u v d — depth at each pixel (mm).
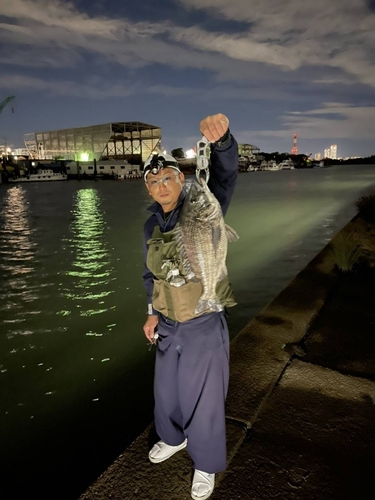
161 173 1914
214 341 1944
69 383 5469
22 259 14875
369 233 9922
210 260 1822
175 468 2275
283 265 11453
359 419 2650
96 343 6871
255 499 2057
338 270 6156
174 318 1906
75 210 33438
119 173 95375
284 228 18688
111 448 4082
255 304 8234
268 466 2271
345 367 3318
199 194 1772
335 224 19625
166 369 2084
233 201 34156
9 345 6910
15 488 3570
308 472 2221
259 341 3752
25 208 36031
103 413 4699
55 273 12398
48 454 4012
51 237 20078
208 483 2068
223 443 2037
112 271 12398
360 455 2340
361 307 4668
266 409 2779
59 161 97250
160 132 99562
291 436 2512
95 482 2211
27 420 4598
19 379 5648
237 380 3107
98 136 100625
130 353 6387
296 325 4102
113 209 33562
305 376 3168
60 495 3500
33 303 9352
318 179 73688
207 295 1880
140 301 9242
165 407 2189
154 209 2049
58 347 6762
